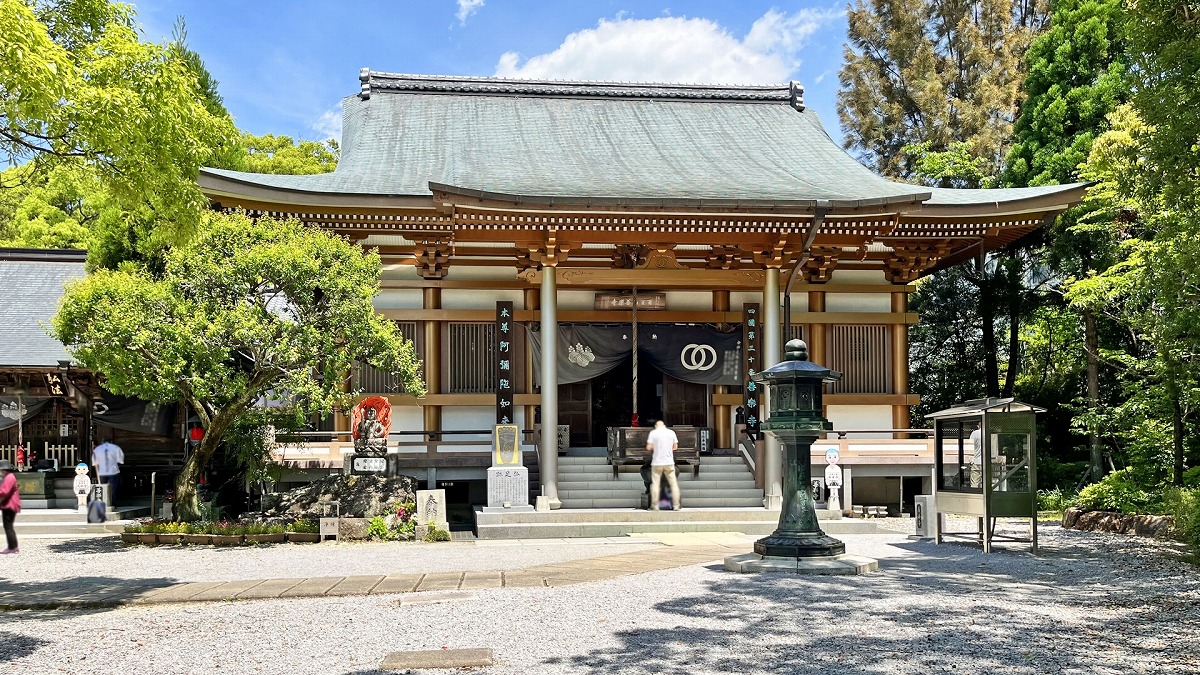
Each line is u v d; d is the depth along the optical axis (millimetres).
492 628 8648
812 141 26469
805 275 22484
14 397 20641
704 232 19328
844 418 22594
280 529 16328
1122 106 19562
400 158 23484
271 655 7805
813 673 7047
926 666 7238
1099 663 7324
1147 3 12203
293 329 15641
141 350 15281
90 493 18828
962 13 40500
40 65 8008
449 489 22719
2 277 23375
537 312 21641
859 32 42219
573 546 15570
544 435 18953
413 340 21375
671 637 8219
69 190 11109
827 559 12242
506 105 27547
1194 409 19031
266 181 19703
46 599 10391
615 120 27078
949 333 33000
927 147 36188
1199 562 12953
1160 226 15922
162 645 8234
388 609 9688
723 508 18734
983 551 14445
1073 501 21859
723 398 22781
